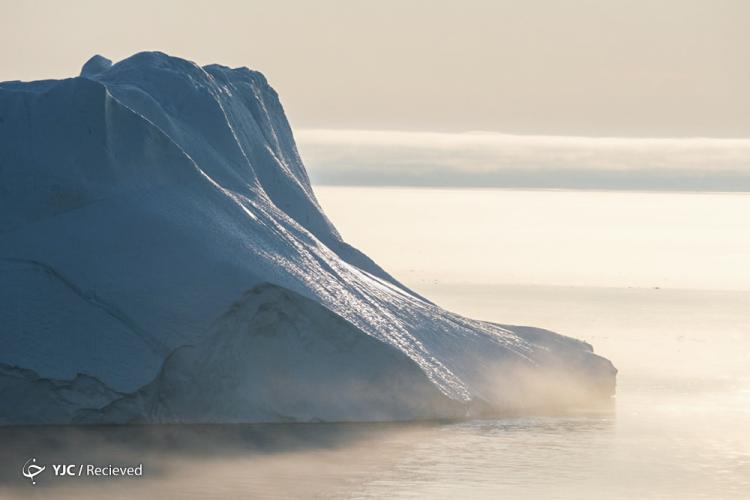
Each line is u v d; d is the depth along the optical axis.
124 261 123.50
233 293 121.00
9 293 120.50
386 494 103.88
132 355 118.25
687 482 109.06
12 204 126.25
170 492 103.12
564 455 116.75
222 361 120.88
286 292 122.12
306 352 124.31
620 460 115.50
